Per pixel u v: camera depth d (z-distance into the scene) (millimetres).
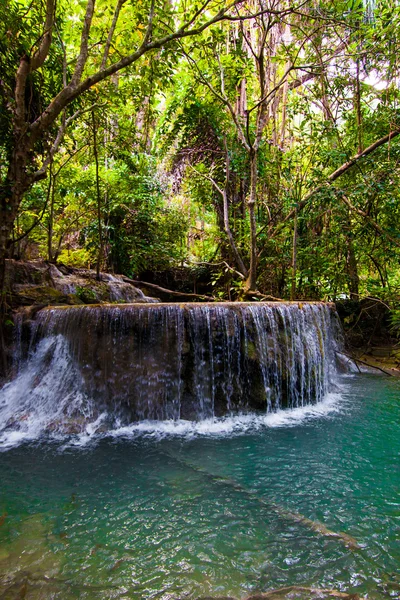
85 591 1822
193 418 4684
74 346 4816
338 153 7922
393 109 7777
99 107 6387
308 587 1859
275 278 9484
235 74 8773
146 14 5957
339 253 9156
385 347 8711
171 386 4773
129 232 10328
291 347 5406
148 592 1819
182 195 12016
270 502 2705
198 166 10016
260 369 5086
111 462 3416
